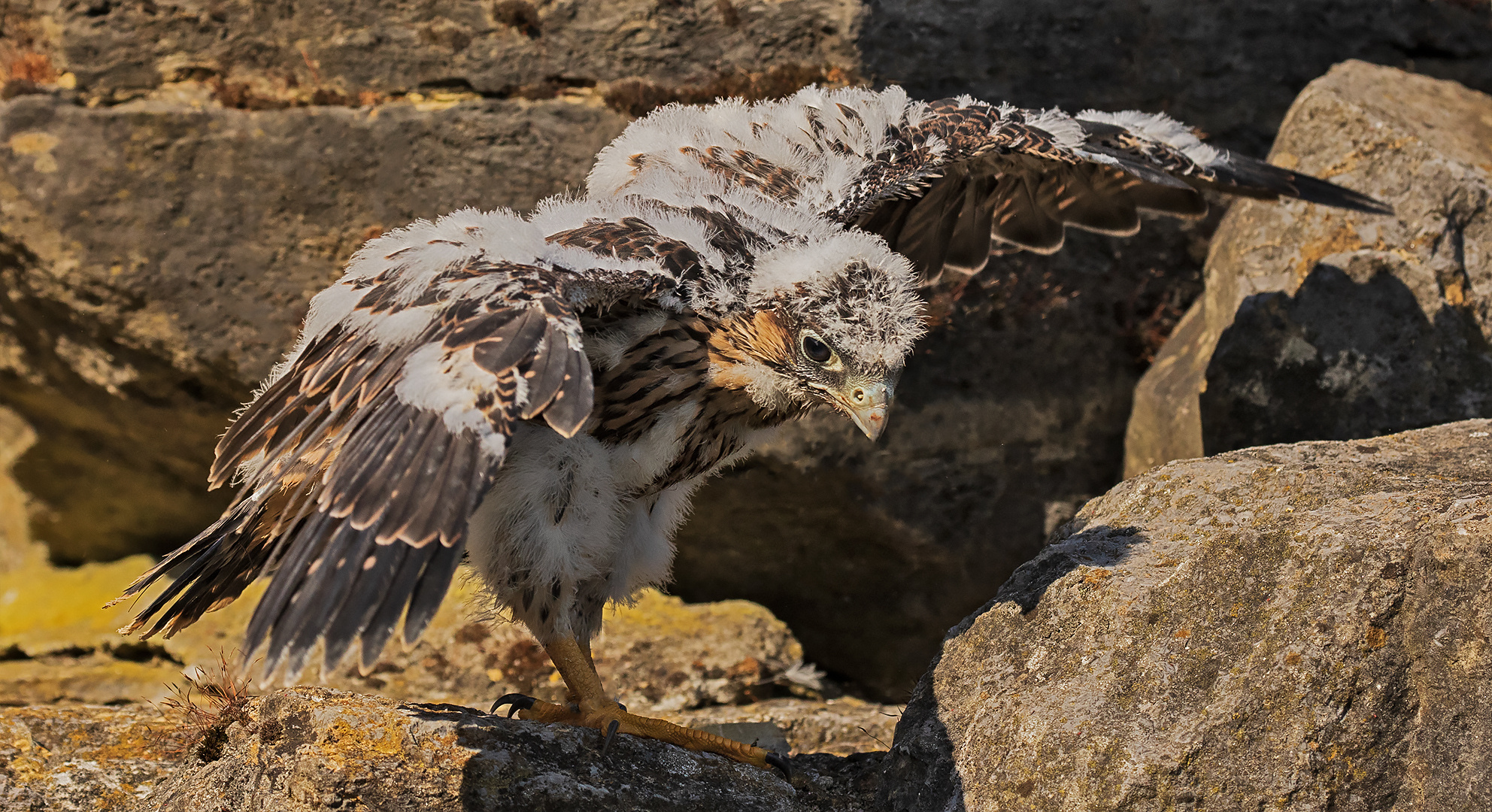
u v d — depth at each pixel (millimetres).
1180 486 8203
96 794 8602
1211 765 6805
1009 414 13086
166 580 14812
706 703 12242
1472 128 12031
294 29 12742
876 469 12883
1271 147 12961
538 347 6164
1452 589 6672
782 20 12289
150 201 12805
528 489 7156
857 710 11094
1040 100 12648
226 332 13031
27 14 12844
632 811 7047
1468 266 11023
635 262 7129
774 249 7625
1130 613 7363
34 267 13023
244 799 7184
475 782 6875
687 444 7758
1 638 14344
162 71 12820
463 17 12609
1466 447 8242
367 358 6594
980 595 13648
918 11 12266
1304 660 6883
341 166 12742
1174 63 12773
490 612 8188
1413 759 6723
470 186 12695
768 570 13922
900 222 10336
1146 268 13000
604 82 12594
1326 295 11203
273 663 5645
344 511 5879
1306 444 8531
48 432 15344
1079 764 6953
